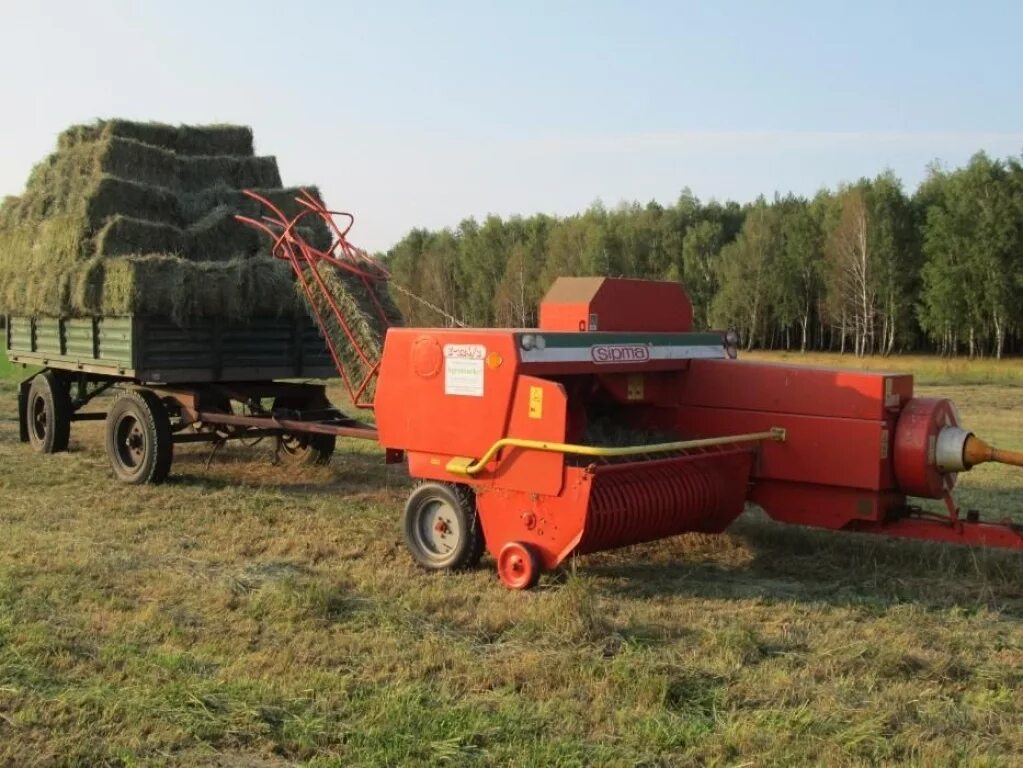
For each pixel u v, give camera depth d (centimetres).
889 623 568
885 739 406
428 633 537
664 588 649
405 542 708
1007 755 396
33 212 1112
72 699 434
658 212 6297
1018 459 641
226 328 1013
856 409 677
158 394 1029
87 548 715
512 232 6444
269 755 393
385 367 711
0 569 642
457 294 6594
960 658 509
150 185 1072
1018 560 697
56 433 1176
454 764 380
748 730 410
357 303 888
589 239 5512
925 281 4600
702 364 752
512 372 635
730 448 716
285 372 1062
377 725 413
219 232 1071
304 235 1105
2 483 990
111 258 968
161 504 904
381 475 1094
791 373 708
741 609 599
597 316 727
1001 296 4312
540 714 428
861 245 4700
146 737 404
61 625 541
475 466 657
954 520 664
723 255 5366
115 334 979
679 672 474
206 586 621
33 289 1060
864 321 4716
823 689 463
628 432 751
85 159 1079
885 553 734
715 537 792
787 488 722
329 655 498
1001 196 4306
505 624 552
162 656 488
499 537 652
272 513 868
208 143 1200
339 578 652
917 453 663
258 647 516
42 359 1132
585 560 723
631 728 417
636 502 645
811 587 659
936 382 2641
